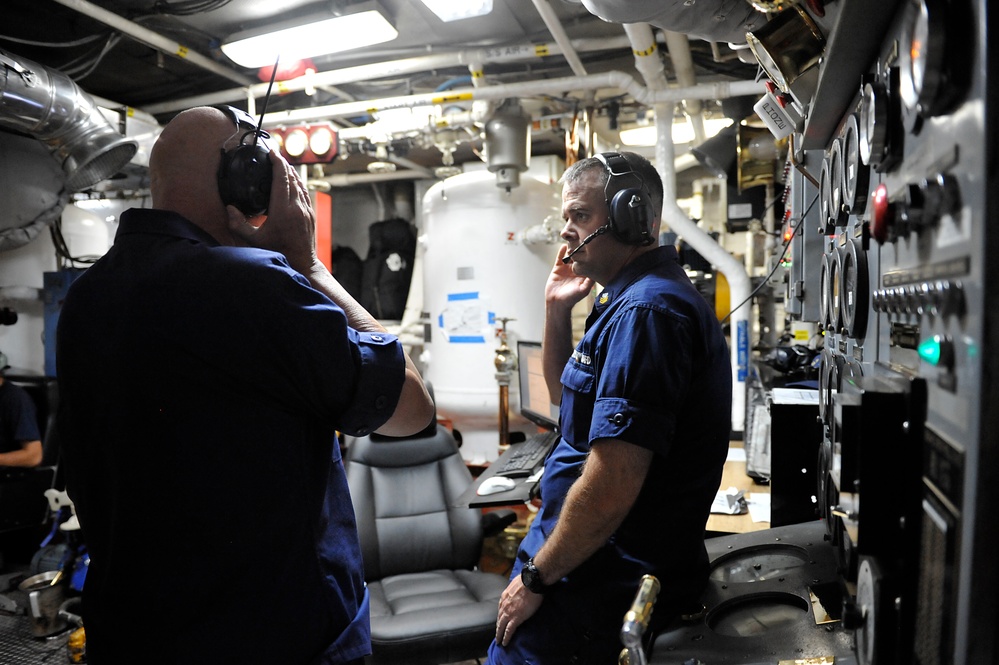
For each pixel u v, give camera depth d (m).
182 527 0.77
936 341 0.47
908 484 0.52
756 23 1.14
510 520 2.26
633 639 0.62
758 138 2.68
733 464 2.21
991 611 0.40
